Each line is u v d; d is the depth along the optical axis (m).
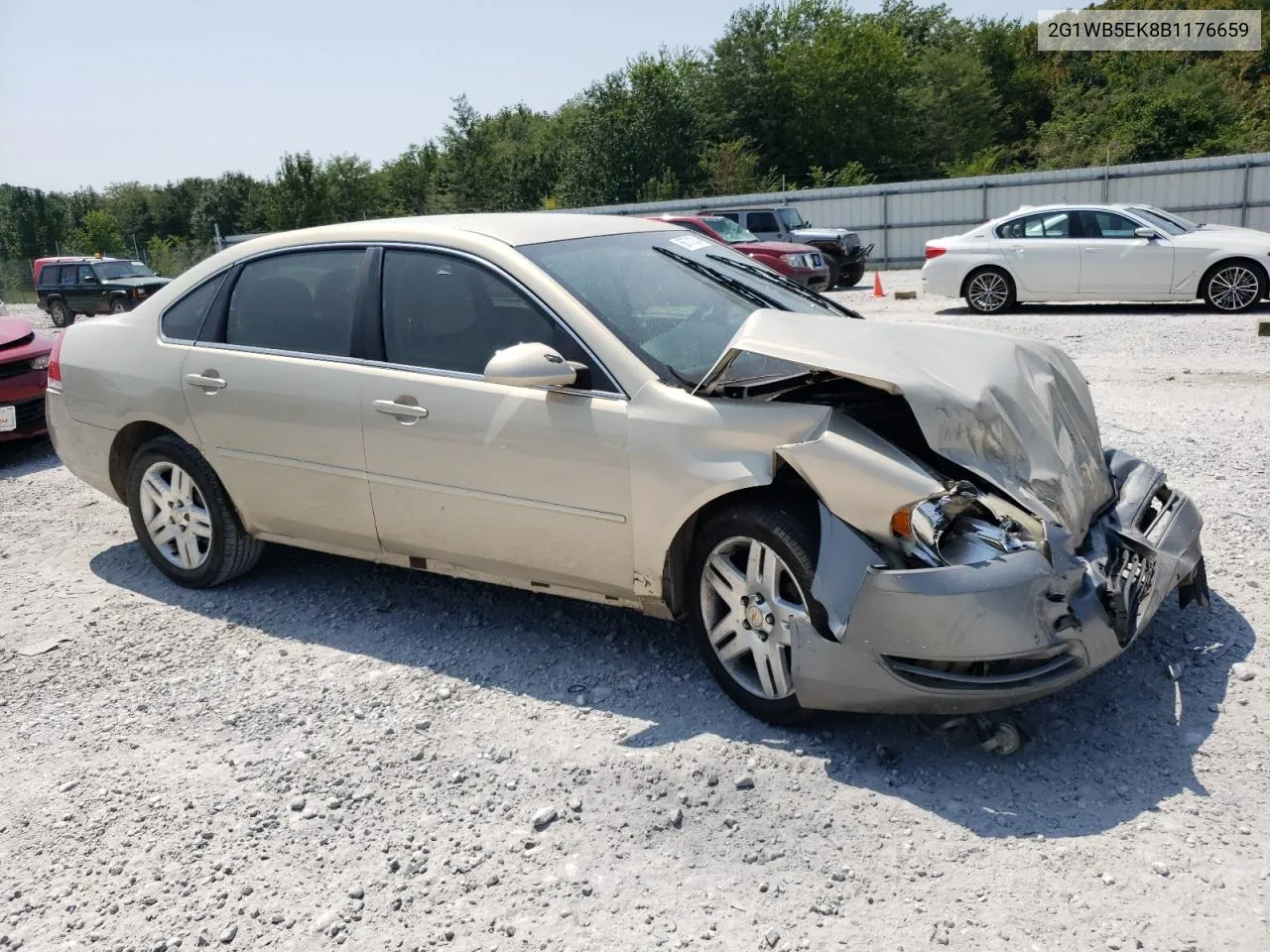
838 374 3.13
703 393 3.44
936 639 2.90
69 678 4.12
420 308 4.04
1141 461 3.94
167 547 4.98
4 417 7.77
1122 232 14.38
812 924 2.52
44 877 2.91
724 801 3.03
